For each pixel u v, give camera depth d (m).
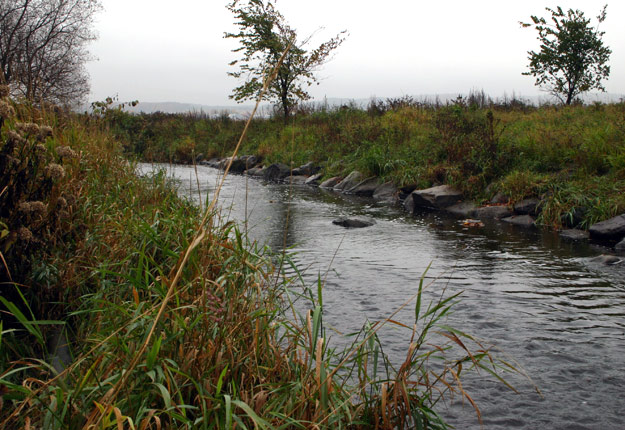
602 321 4.64
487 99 22.38
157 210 4.84
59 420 2.11
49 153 4.36
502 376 3.61
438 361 3.82
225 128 26.98
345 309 4.93
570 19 17.64
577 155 10.42
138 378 2.41
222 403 2.33
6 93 3.74
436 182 12.57
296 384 2.60
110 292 3.54
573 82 18.03
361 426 2.64
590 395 3.35
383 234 8.75
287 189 15.23
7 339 3.13
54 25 21.61
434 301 5.19
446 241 8.15
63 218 3.93
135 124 13.85
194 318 2.86
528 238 8.30
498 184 10.92
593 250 7.39
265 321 3.05
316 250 7.51
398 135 16.97
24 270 3.53
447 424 2.97
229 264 3.50
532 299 5.25
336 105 26.05
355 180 15.01
